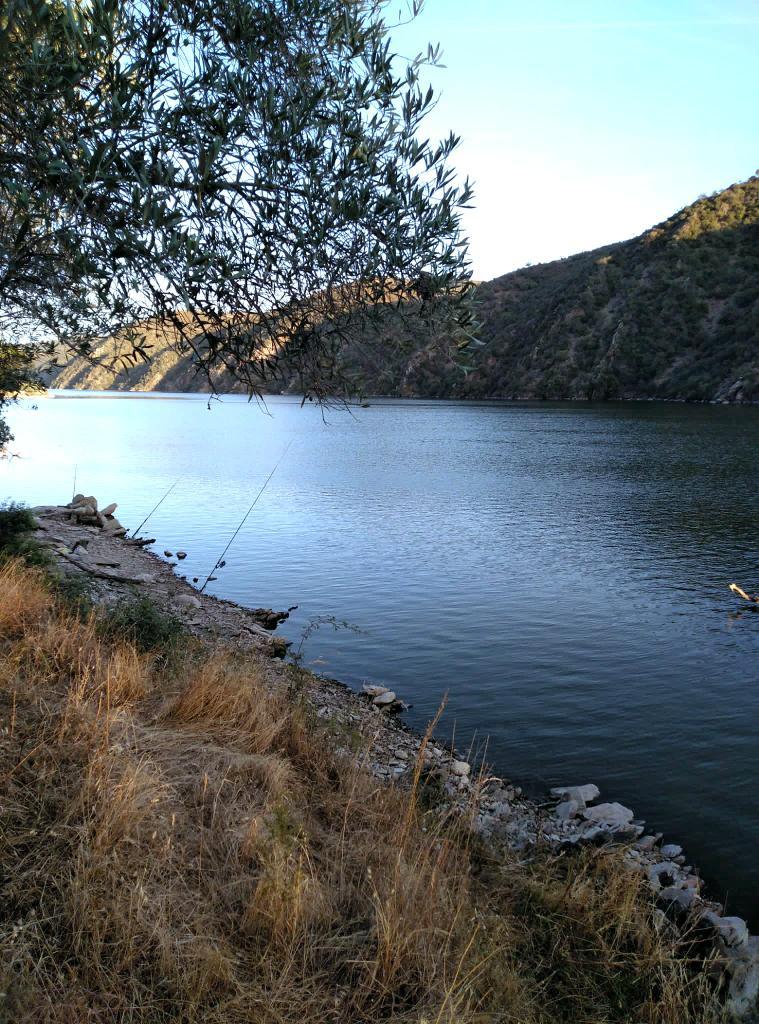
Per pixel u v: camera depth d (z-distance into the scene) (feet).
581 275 531.09
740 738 31.04
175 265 10.03
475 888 15.98
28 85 9.48
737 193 491.31
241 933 12.03
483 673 39.17
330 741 22.48
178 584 57.16
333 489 122.42
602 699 35.50
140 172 9.79
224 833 14.02
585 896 16.14
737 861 22.18
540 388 482.28
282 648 41.42
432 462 168.55
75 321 13.21
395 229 12.30
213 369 12.74
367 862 15.01
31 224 10.55
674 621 48.73
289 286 12.41
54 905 10.84
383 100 12.26
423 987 11.66
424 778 24.27
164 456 181.98
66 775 13.64
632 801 25.89
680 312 444.96
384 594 56.03
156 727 17.92
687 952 15.58
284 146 11.25
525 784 27.14
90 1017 9.53
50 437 244.22
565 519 92.02
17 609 22.99
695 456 169.48
